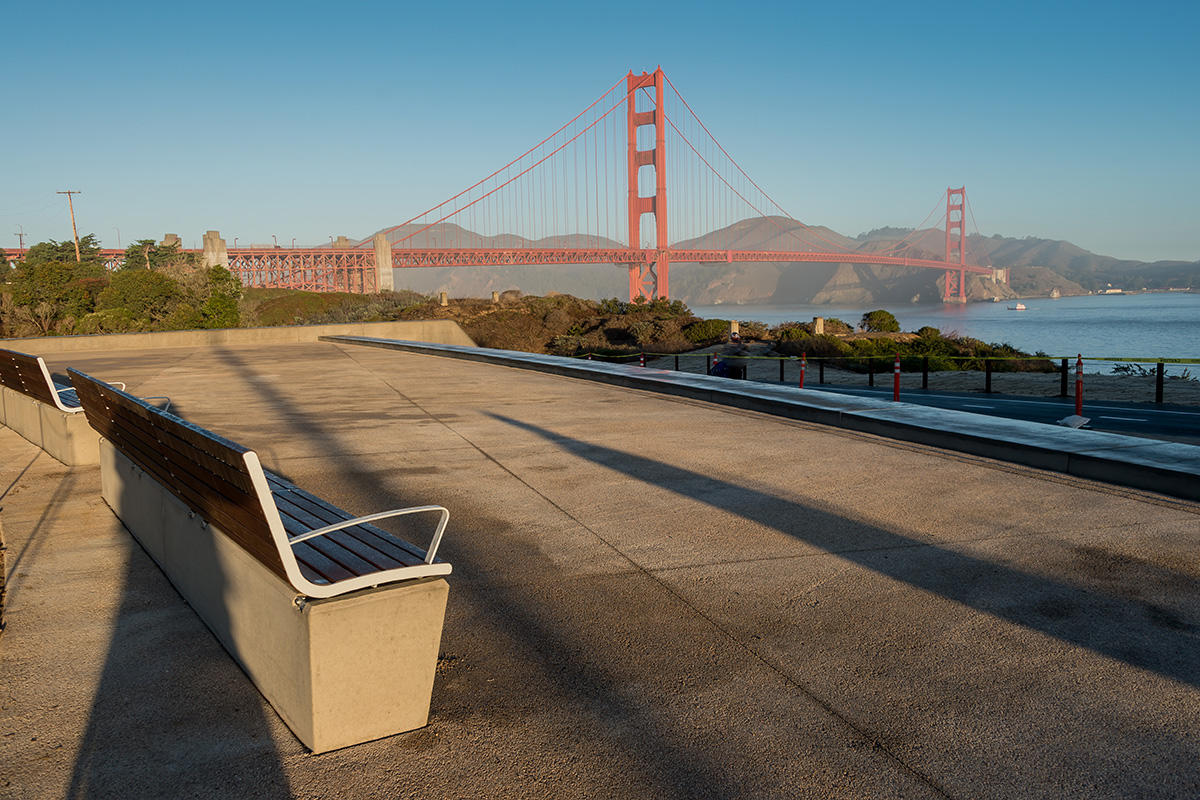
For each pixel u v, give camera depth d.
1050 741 2.89
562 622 3.95
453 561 4.80
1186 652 3.57
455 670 3.47
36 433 8.19
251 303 85.81
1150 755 2.80
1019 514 5.61
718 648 3.65
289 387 13.41
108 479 5.89
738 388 10.98
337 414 10.39
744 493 6.25
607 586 4.40
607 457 7.61
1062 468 6.75
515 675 3.42
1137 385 20.11
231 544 3.51
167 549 4.45
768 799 2.58
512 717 3.08
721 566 4.68
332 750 2.86
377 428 9.30
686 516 5.67
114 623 3.90
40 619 3.95
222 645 3.67
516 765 2.77
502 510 5.86
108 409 4.98
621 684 3.33
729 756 2.81
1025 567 4.61
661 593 4.29
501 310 58.56
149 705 3.15
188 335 25.50
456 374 15.45
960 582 4.40
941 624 3.87
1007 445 7.19
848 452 7.67
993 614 3.98
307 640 2.78
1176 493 6.00
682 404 11.00
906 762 2.77
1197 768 2.73
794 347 35.94
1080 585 4.34
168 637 3.75
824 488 6.37
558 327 55.53
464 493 6.34
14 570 4.61
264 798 2.58
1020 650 3.60
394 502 6.09
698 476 6.82
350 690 2.86
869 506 5.86
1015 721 3.02
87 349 23.83
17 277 77.31
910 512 5.70
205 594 3.85
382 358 19.75
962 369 28.41
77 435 7.16
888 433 8.37
